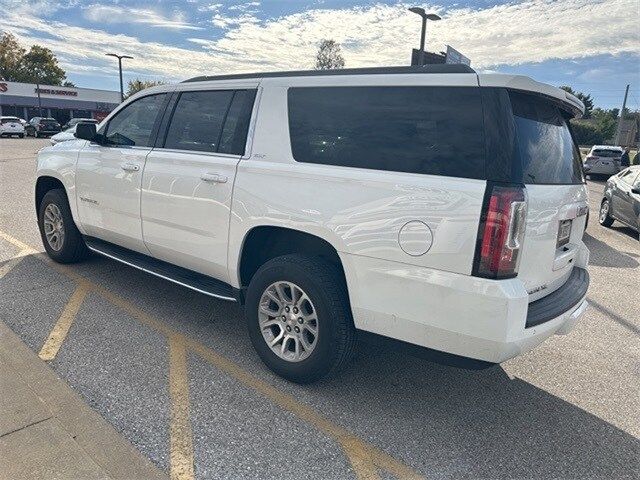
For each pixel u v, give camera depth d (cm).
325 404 305
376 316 278
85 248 522
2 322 386
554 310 276
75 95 6181
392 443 273
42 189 545
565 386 349
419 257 257
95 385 307
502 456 268
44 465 234
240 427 277
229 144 349
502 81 250
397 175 268
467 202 244
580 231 342
